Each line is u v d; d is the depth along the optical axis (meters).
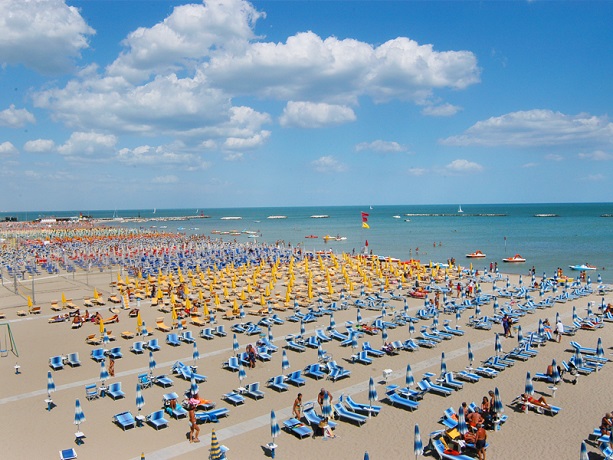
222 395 19.98
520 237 114.75
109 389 20.00
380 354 24.64
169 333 30.27
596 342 26.88
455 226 166.25
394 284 46.75
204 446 15.69
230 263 59.72
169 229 172.88
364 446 15.66
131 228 174.38
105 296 43.84
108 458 14.95
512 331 29.11
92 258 70.69
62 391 20.72
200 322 31.69
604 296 40.19
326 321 33.03
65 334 30.33
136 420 17.44
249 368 23.31
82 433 16.16
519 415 17.89
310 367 21.91
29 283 52.59
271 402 19.20
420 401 19.19
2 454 15.29
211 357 25.25
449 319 32.97
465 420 16.27
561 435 16.25
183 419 17.78
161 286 45.66
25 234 134.12
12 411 18.62
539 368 22.70
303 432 16.20
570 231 132.88
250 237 128.88
